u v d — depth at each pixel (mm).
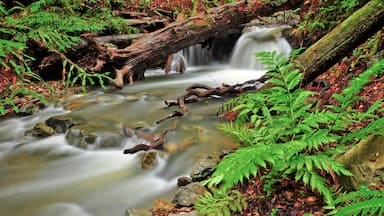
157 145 4410
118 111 5922
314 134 2982
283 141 3426
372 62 4863
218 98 6148
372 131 2824
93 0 8102
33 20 5977
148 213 3232
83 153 4789
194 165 3709
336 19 6359
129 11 10547
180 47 7398
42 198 3775
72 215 3484
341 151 3033
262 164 2668
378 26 4516
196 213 2936
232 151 3857
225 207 2887
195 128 4840
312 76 4695
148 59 7227
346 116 3543
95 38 7449
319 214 2658
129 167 4309
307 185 2973
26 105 6125
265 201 2908
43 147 5008
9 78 6250
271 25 11547
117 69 7109
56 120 5480
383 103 3668
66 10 7609
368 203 2076
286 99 3383
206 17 7383
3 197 3803
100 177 4164
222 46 10898
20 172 4352
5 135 5383
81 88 7277
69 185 4020
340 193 2766
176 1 11422
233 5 7559
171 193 3668
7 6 7250
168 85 8117
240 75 9664
